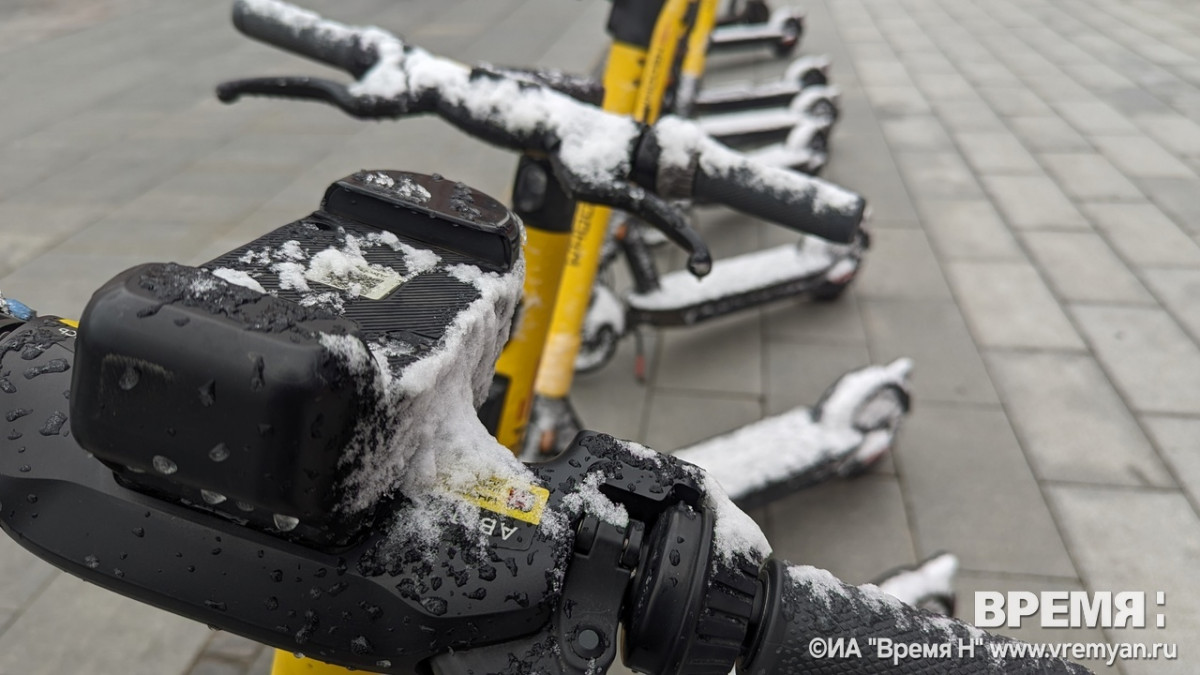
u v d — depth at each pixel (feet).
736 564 1.91
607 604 1.78
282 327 1.45
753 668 1.95
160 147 16.31
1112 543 7.89
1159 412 9.61
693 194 3.71
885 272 12.75
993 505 8.38
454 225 2.22
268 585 1.70
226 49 22.25
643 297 10.07
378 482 1.66
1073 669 1.94
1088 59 22.98
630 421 9.64
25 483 1.79
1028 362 10.57
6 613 7.18
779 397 10.07
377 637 1.70
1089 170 15.98
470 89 3.94
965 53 23.88
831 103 16.89
